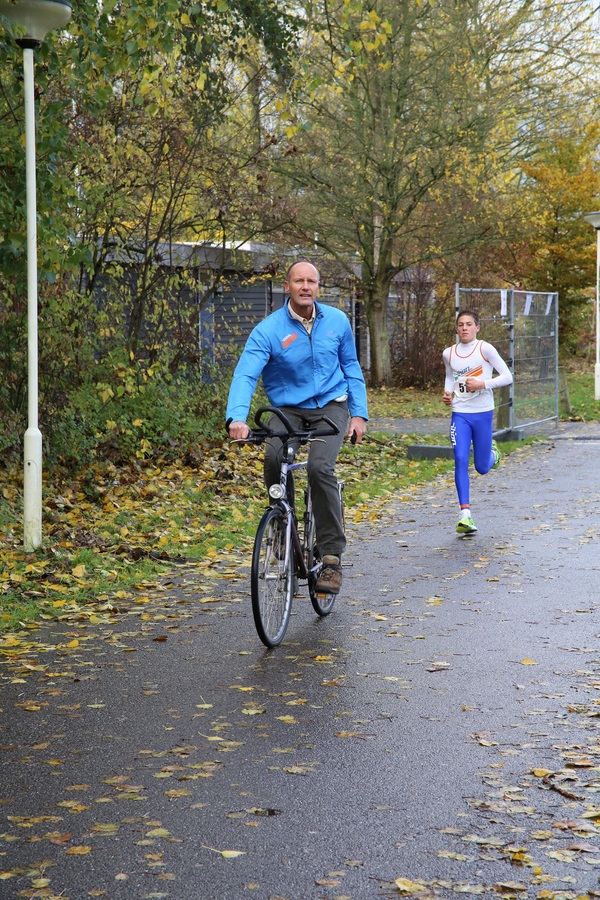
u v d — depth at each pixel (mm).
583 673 5328
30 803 3771
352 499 12227
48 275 9484
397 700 4953
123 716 4781
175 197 15211
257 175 16141
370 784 3906
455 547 9195
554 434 19344
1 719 4766
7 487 10898
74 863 3277
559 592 7266
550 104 30719
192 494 11891
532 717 4664
